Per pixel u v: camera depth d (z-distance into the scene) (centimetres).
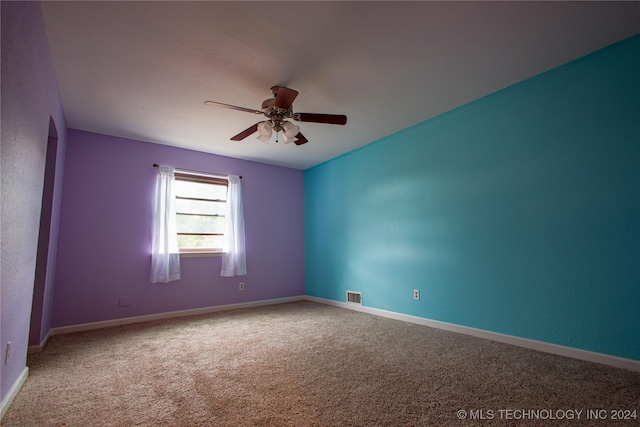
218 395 185
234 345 282
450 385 194
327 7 184
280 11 187
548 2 183
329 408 169
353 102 307
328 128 375
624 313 215
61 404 176
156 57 230
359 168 445
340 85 274
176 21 194
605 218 226
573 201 242
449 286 324
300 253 545
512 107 280
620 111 222
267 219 512
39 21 179
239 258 461
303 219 555
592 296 230
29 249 192
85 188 366
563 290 244
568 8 188
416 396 181
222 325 357
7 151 135
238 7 183
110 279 371
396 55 231
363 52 227
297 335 312
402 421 156
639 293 210
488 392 184
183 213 437
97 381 206
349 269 455
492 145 293
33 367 231
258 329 338
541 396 179
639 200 212
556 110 253
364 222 433
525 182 269
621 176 221
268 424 154
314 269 525
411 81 269
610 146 226
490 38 214
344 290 462
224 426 153
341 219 474
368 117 343
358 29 203
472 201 307
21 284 179
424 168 355
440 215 336
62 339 307
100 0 176
